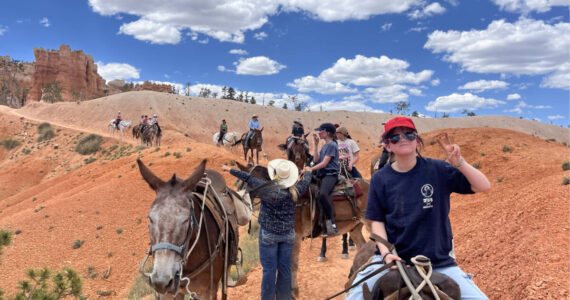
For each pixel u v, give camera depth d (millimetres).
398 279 2396
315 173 6281
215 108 134000
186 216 3367
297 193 4586
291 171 4539
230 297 6973
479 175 2355
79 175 40125
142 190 29594
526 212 8461
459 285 2463
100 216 27031
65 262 22375
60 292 5367
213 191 4508
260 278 7820
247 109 140000
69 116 104750
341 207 6215
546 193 9312
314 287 7164
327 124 6219
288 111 150000
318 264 8602
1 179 64688
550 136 166375
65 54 198375
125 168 34594
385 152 7434
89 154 70250
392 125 2516
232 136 37531
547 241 6359
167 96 133250
